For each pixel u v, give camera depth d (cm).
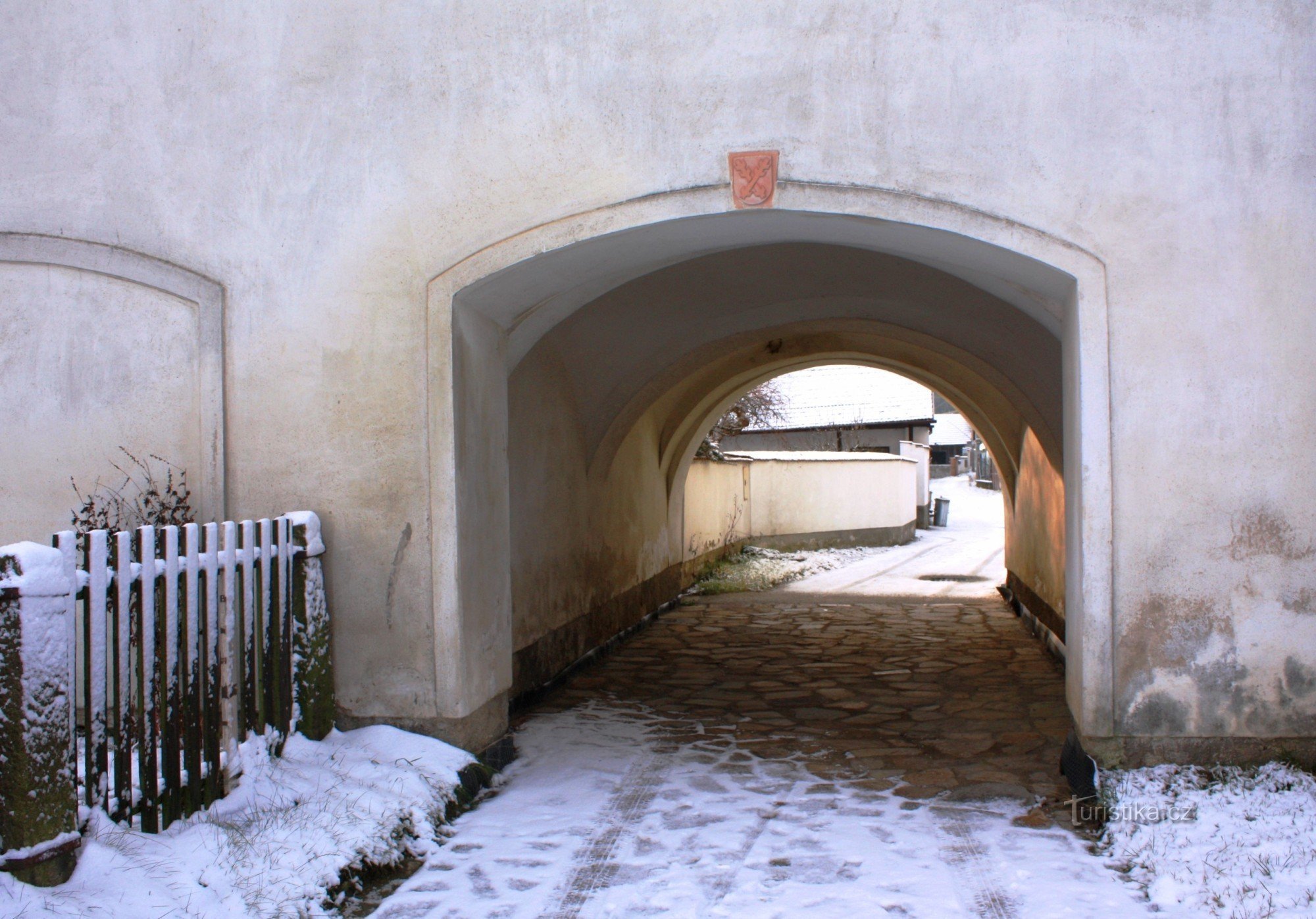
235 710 444
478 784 527
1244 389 477
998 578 1706
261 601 468
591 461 973
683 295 845
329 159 538
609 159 519
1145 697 482
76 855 347
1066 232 486
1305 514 473
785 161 507
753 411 2480
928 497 2931
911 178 499
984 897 396
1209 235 480
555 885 412
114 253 553
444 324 527
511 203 525
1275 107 478
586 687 844
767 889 407
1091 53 488
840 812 502
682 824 485
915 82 498
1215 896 378
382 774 480
